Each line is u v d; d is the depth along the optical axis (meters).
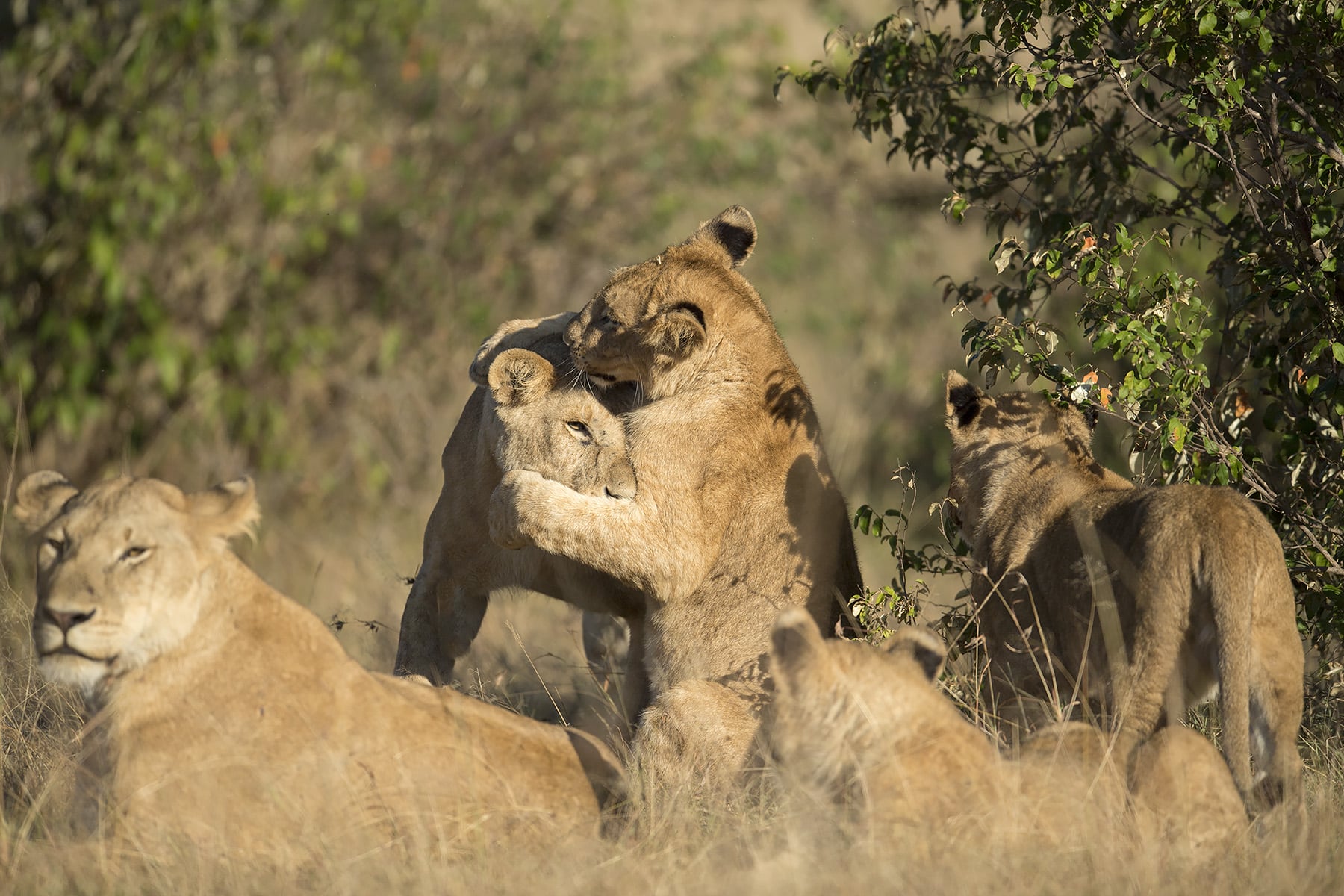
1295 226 10.40
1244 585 7.84
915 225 24.58
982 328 10.38
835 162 24.22
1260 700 8.02
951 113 12.02
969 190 12.15
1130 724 8.07
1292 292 9.97
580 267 21.98
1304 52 10.29
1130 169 11.84
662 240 22.77
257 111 19.20
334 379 19.64
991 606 9.53
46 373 17.95
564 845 7.38
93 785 7.08
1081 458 9.79
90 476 18.14
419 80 21.23
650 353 10.40
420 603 10.90
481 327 20.53
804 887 6.64
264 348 18.97
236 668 7.05
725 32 23.64
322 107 19.97
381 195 20.58
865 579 16.28
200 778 6.88
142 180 17.78
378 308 20.23
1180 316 10.24
